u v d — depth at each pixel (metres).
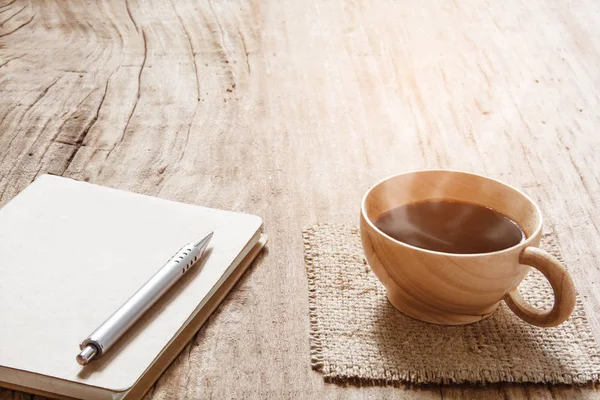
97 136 0.83
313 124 0.86
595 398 0.57
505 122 0.87
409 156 0.81
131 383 0.55
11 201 0.69
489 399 0.57
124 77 0.93
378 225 0.62
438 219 0.62
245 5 1.16
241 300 0.64
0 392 0.56
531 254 0.57
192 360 0.59
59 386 0.55
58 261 0.63
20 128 0.83
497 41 1.06
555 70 0.98
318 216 0.72
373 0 1.19
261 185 0.76
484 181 0.63
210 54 1.00
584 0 1.20
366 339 0.60
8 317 0.58
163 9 1.14
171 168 0.78
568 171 0.80
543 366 0.58
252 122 0.86
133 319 0.58
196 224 0.67
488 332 0.61
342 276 0.65
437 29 1.09
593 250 0.69
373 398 0.57
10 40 1.02
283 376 0.58
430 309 0.60
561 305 0.57
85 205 0.69
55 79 0.92
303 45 1.03
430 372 0.58
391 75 0.96
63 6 1.15
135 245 0.65
